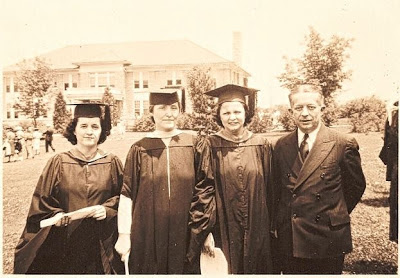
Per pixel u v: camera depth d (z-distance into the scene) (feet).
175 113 11.79
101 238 11.58
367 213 15.65
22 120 28.48
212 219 10.98
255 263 11.02
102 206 11.29
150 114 12.09
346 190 11.06
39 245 11.08
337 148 10.60
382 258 13.34
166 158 11.44
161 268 11.36
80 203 11.32
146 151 11.51
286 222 10.82
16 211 18.40
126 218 11.34
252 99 11.65
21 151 29.04
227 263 11.11
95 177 11.51
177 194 11.32
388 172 14.19
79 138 11.64
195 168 11.57
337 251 10.44
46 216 11.20
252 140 11.43
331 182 10.46
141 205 11.37
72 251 11.54
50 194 11.35
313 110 10.44
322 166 10.46
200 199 11.07
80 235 11.53
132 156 11.53
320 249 10.38
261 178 11.10
